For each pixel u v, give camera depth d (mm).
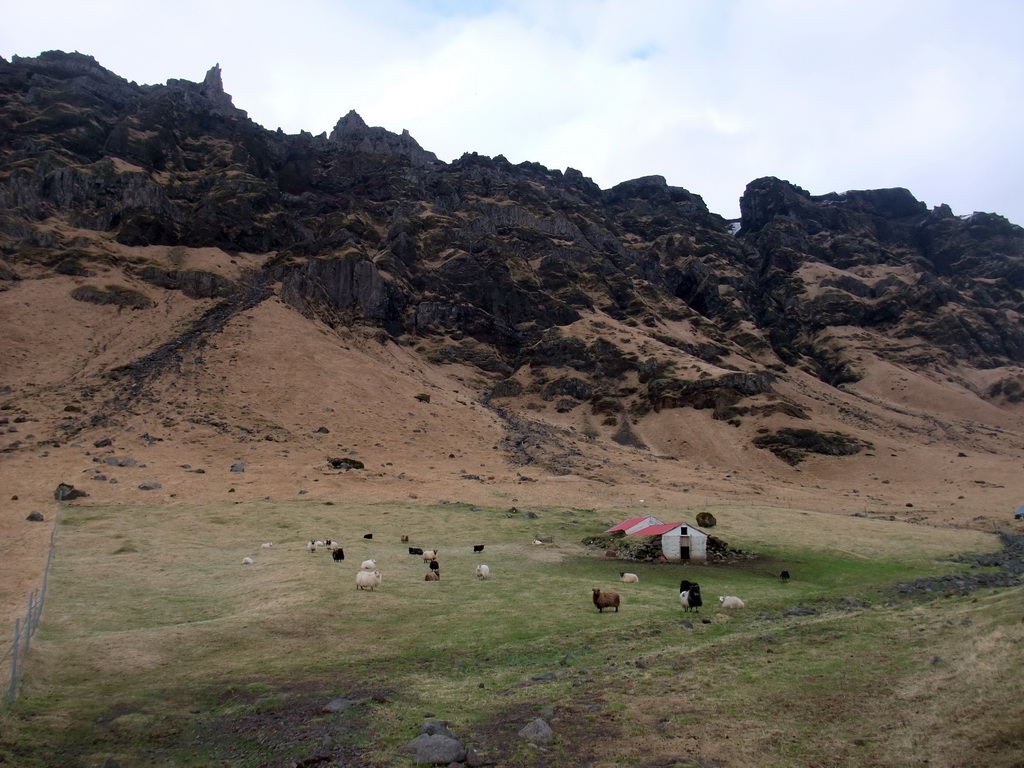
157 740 16562
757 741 15352
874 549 58531
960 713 15289
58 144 196375
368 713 18141
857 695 17656
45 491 66000
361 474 86750
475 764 14805
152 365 119062
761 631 26859
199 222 188875
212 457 87500
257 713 18297
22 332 122375
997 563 53031
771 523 70250
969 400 194000
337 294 182750
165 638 25484
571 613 31453
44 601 30969
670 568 50719
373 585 35625
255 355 130000
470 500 78312
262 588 35219
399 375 147125
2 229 155250
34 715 17703
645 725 16672
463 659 23984
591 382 181875
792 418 152250
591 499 82625
